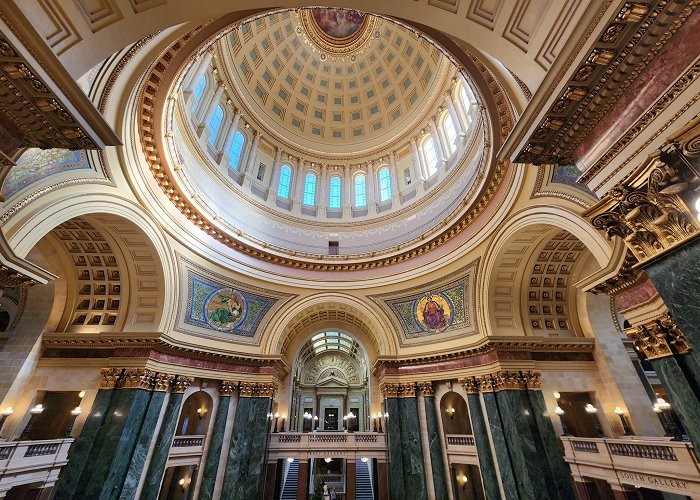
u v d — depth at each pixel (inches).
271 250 687.1
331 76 1032.2
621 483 358.0
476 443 501.0
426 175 819.4
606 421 476.1
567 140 196.4
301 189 883.4
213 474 519.5
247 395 592.4
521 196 431.5
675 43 145.3
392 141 922.7
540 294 538.3
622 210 176.1
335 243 802.8
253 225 722.8
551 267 518.3
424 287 636.1
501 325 524.4
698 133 141.3
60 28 159.3
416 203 764.0
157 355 483.5
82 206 353.7
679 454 296.2
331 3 195.8
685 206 148.0
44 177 307.1
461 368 554.3
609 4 140.6
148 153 449.1
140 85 384.2
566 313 540.7
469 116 695.7
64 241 463.5
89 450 409.1
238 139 823.7
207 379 563.2
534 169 391.5
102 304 506.3
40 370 452.8
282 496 774.5
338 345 1230.9
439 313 616.1
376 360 650.8
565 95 171.6
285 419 720.3
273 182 840.9
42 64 151.9
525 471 426.6
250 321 649.0
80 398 477.4
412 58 916.6
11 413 418.3
